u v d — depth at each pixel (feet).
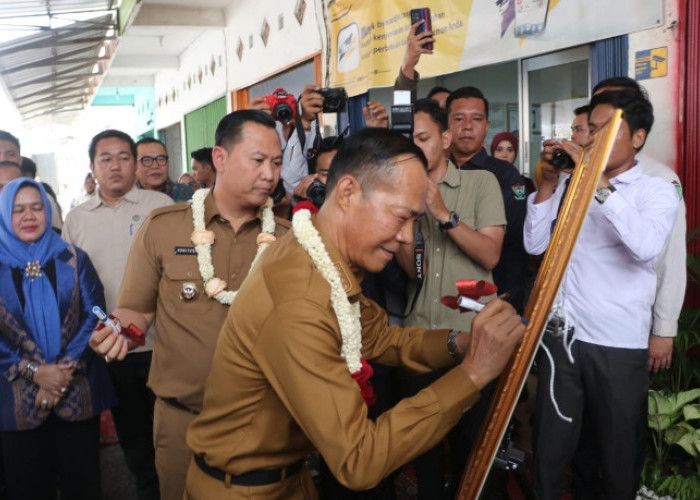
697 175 10.53
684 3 10.41
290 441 4.51
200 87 38.52
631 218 6.89
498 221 7.83
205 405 4.74
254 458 4.54
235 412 4.49
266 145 6.54
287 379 4.01
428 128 7.72
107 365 9.33
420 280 7.68
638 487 7.97
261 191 6.61
